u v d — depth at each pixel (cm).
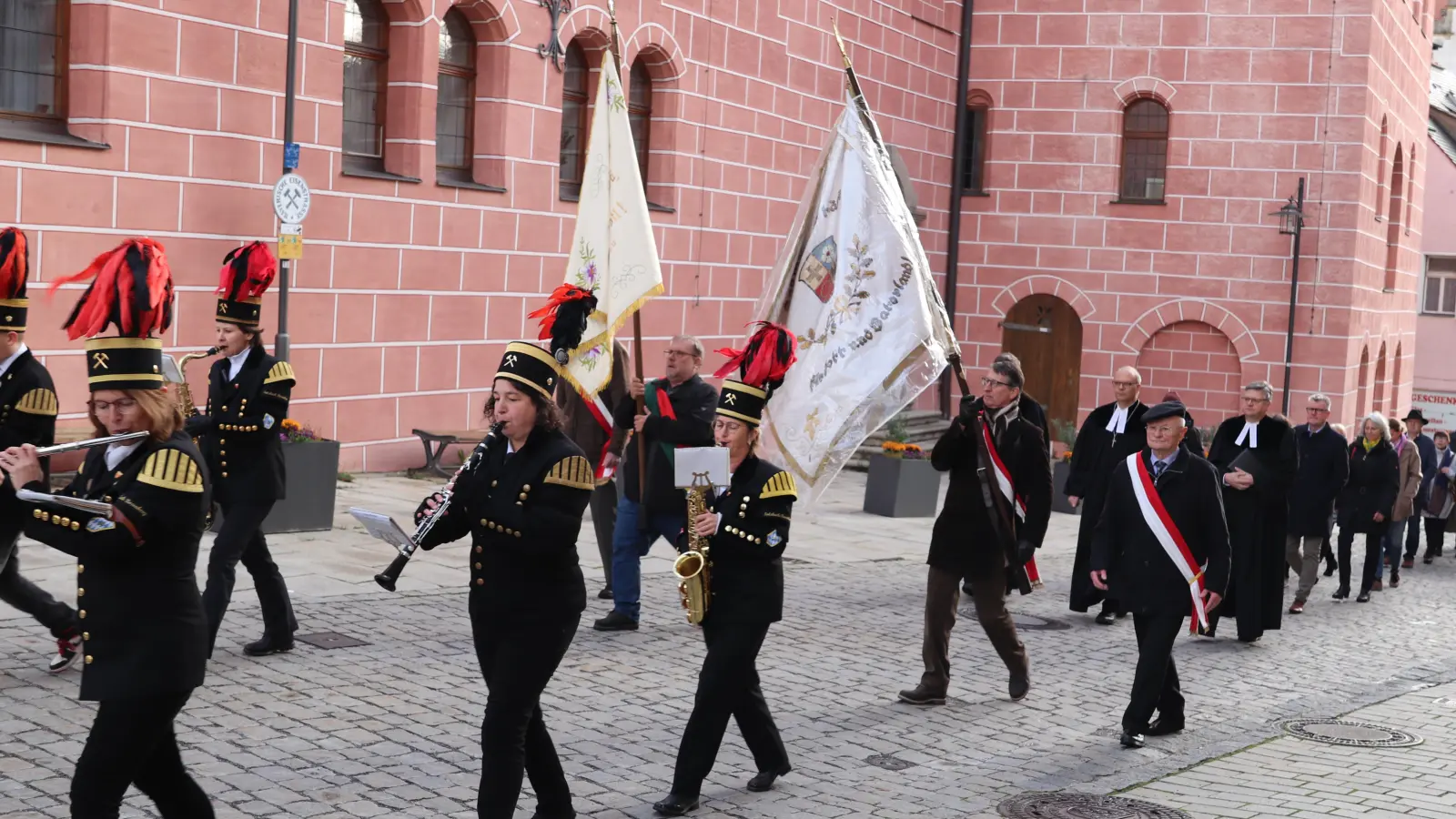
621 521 962
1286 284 2561
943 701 852
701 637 962
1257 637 1118
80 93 1292
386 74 1620
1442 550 1973
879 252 852
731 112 2130
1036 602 1257
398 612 959
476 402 1733
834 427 847
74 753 623
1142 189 2666
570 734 727
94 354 449
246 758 643
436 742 690
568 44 1814
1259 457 1122
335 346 1545
